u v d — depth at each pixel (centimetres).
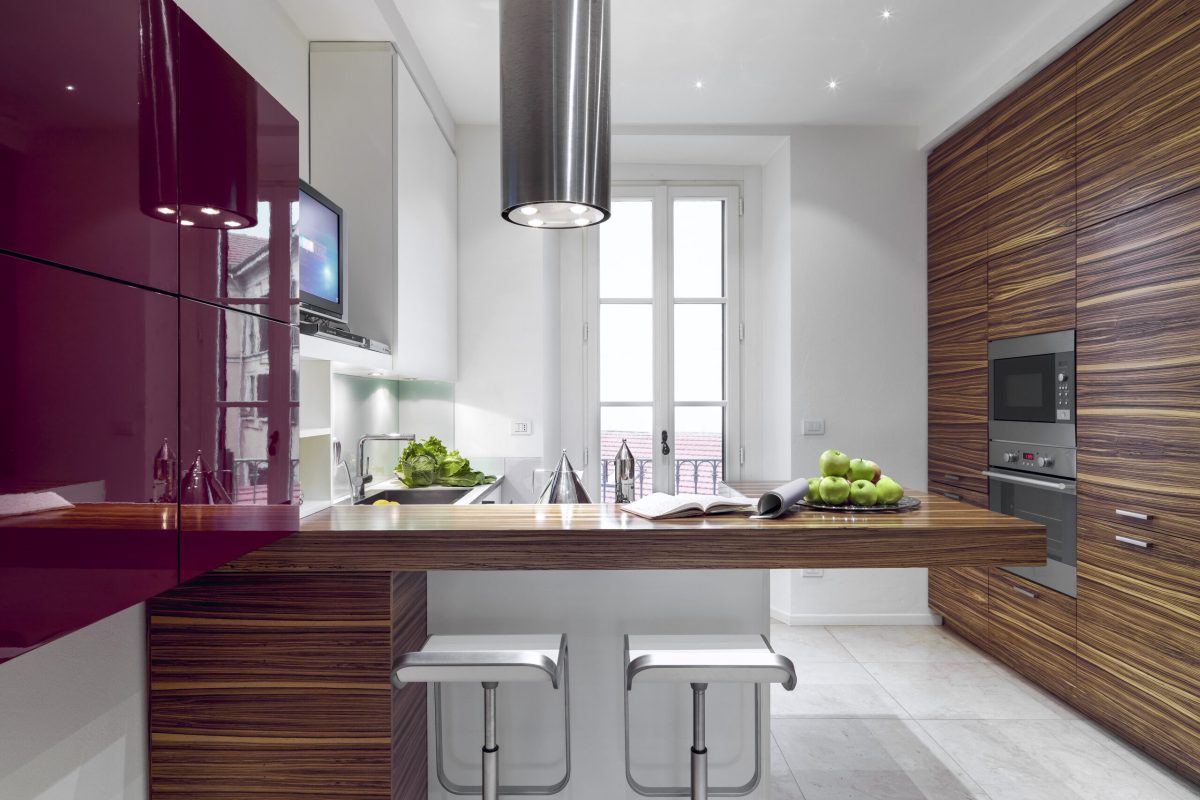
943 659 332
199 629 154
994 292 320
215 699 153
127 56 86
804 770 232
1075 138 264
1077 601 263
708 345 431
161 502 94
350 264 260
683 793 179
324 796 153
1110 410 245
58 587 74
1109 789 219
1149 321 226
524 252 374
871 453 386
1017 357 302
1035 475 290
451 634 187
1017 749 246
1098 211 251
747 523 160
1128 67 235
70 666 127
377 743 153
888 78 328
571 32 183
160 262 94
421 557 152
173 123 97
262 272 128
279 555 151
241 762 154
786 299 392
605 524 159
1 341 66
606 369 429
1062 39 262
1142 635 229
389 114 261
